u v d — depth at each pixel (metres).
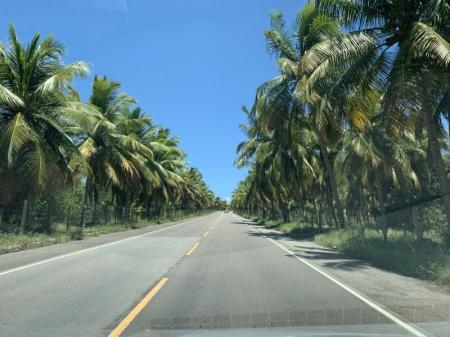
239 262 16.28
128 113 42.75
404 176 28.66
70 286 11.25
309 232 34.38
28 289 10.84
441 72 14.80
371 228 32.50
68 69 24.23
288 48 27.30
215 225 51.72
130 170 36.06
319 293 10.43
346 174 29.59
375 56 16.66
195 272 13.70
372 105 17.53
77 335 7.04
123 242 25.12
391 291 10.72
